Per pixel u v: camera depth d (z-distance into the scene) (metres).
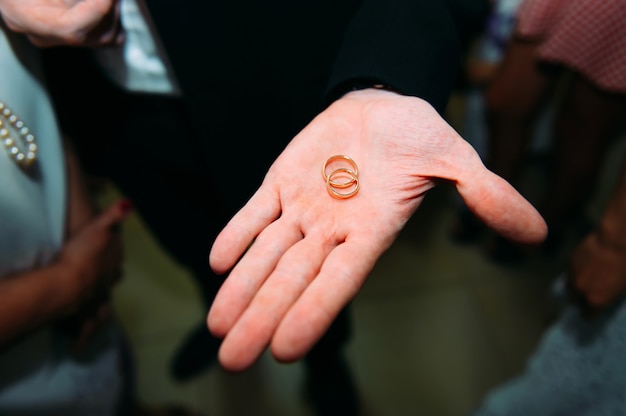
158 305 0.82
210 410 0.72
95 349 0.47
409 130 0.31
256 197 0.31
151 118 0.45
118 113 0.45
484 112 0.64
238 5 0.35
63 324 0.43
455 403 0.71
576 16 0.46
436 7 0.34
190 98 0.39
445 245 0.86
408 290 0.82
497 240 0.80
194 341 0.75
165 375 0.75
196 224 0.53
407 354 0.75
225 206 0.46
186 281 0.84
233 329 0.27
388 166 0.32
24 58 0.35
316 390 0.68
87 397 0.46
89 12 0.32
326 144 0.33
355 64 0.33
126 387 0.55
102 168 0.51
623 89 0.48
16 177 0.34
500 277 0.83
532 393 0.48
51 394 0.43
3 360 0.38
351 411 0.68
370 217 0.31
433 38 0.33
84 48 0.40
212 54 0.37
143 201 0.52
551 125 0.73
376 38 0.33
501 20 0.63
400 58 0.32
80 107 0.45
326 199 0.32
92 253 0.43
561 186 0.68
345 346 0.76
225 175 0.43
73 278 0.40
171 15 0.35
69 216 0.43
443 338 0.77
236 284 0.28
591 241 0.39
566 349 0.44
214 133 0.40
